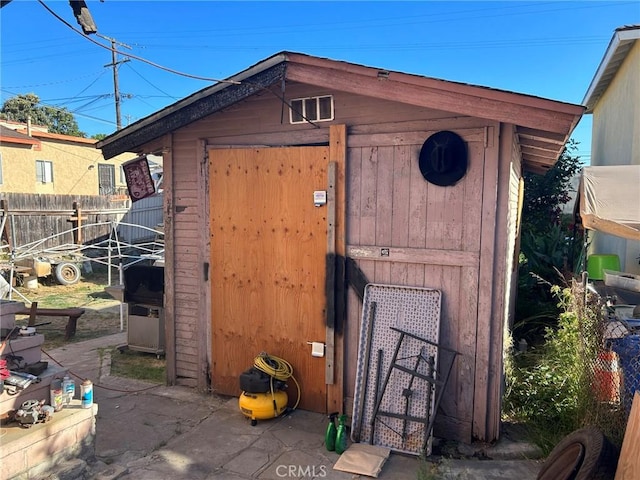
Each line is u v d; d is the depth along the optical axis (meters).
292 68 3.73
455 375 3.68
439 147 3.48
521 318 6.70
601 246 9.61
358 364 3.83
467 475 3.14
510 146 3.41
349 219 4.00
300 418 4.11
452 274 3.66
